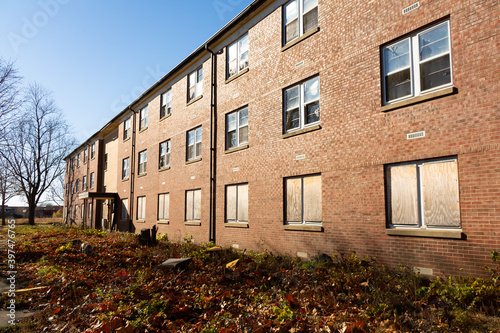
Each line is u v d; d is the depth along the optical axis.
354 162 10.18
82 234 23.25
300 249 11.71
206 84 18.34
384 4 9.80
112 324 5.81
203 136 18.14
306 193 11.88
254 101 14.59
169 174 21.66
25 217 68.50
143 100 26.48
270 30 14.08
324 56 11.53
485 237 7.28
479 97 7.61
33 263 12.61
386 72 9.73
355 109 10.30
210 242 15.34
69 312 6.97
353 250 9.97
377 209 9.43
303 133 12.03
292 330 5.43
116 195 30.75
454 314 5.65
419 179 8.69
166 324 5.98
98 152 36.62
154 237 15.66
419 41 9.00
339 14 11.16
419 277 7.73
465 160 7.73
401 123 9.07
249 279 8.68
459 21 8.07
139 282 8.60
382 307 6.09
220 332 5.47
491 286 6.04
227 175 15.87
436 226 8.24
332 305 6.53
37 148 47.41
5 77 23.98
